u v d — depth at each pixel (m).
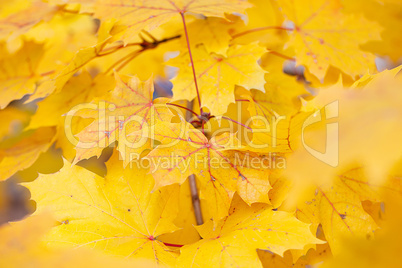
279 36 0.75
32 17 0.69
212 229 0.56
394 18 0.76
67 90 0.67
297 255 0.56
